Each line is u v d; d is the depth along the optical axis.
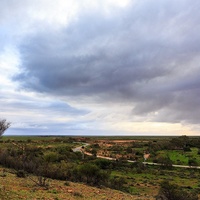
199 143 135.75
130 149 120.88
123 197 24.48
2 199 15.44
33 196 17.83
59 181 31.12
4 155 42.72
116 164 81.50
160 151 120.31
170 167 83.69
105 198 22.03
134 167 79.25
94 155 96.75
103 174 36.00
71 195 20.98
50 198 18.05
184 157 103.12
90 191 25.48
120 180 45.41
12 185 21.61
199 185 52.56
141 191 41.19
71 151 99.25
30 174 34.34
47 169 36.00
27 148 82.88
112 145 156.12
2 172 31.44
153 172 71.75
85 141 194.12
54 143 151.62
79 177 35.38
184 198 28.39
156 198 28.09
